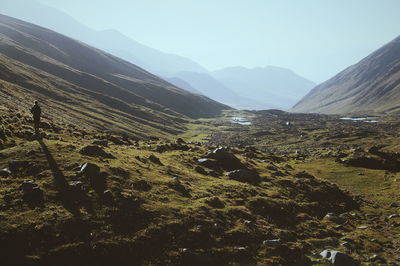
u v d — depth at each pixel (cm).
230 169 5356
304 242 3177
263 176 5266
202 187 3947
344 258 2834
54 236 2227
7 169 2823
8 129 3812
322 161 9375
